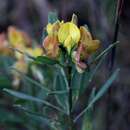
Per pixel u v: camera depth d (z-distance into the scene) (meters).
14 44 0.49
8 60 0.49
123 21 0.58
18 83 0.48
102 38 0.55
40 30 0.67
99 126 0.54
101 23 0.55
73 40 0.35
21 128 0.51
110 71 0.42
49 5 0.66
